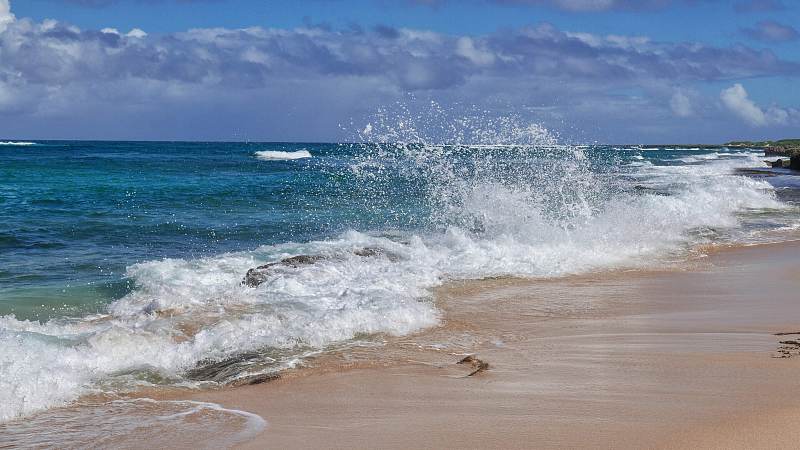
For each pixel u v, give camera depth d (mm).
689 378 5441
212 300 8438
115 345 6543
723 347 6520
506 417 4625
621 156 64250
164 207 19688
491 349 6754
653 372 5684
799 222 18062
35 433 4648
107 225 15844
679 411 4590
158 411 5086
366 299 8461
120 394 5562
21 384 5492
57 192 23281
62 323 7922
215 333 7008
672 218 16859
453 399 5129
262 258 11734
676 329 7508
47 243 13422
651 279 10805
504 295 9555
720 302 9094
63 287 9875
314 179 31375
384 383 5633
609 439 4121
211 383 5840
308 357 6477
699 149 128250
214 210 19312
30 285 10008
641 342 6871
